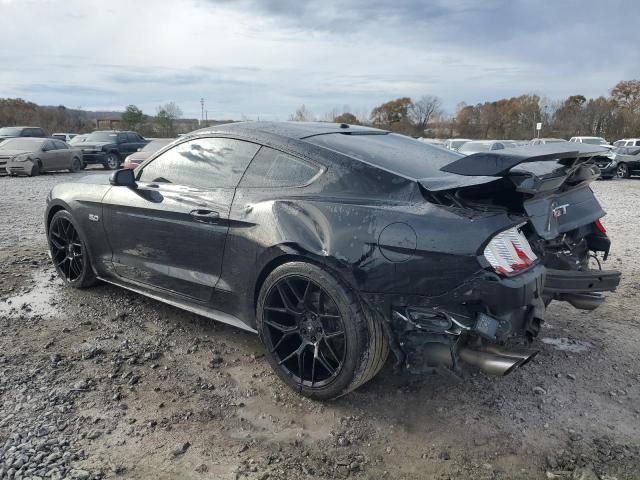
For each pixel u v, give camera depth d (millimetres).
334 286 2816
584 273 3166
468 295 2553
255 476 2426
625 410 3004
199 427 2785
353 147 3246
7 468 2396
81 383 3162
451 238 2557
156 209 3770
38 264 5609
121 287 4723
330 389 2928
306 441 2693
